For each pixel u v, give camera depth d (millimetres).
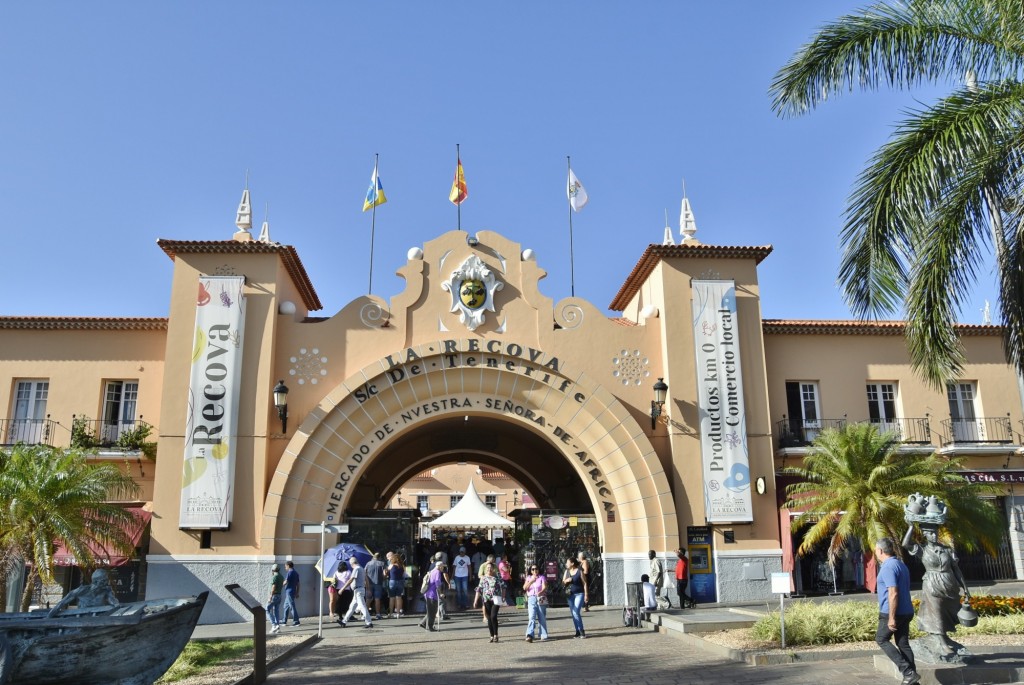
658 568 21906
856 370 26844
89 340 25500
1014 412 27016
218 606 22094
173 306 23766
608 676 13086
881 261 14562
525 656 15586
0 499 19266
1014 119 14016
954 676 10969
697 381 24406
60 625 10562
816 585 24750
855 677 11742
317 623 21578
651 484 23688
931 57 15305
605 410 24188
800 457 25453
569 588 18484
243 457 22938
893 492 20672
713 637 16344
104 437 24906
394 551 24812
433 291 24859
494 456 33625
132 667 10984
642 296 27578
